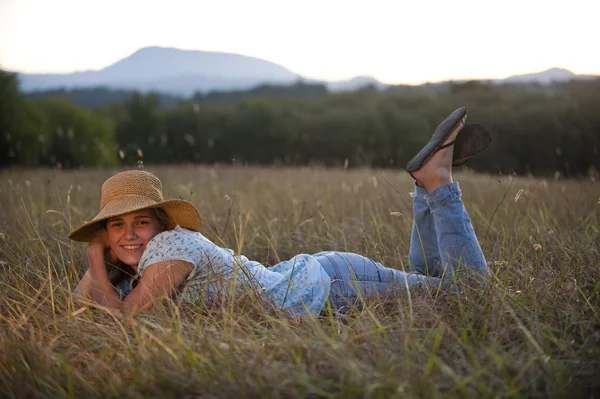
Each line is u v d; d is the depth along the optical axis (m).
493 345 2.59
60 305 3.43
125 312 3.18
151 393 2.40
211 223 5.78
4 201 6.68
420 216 3.98
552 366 2.47
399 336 2.75
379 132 59.78
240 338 2.89
